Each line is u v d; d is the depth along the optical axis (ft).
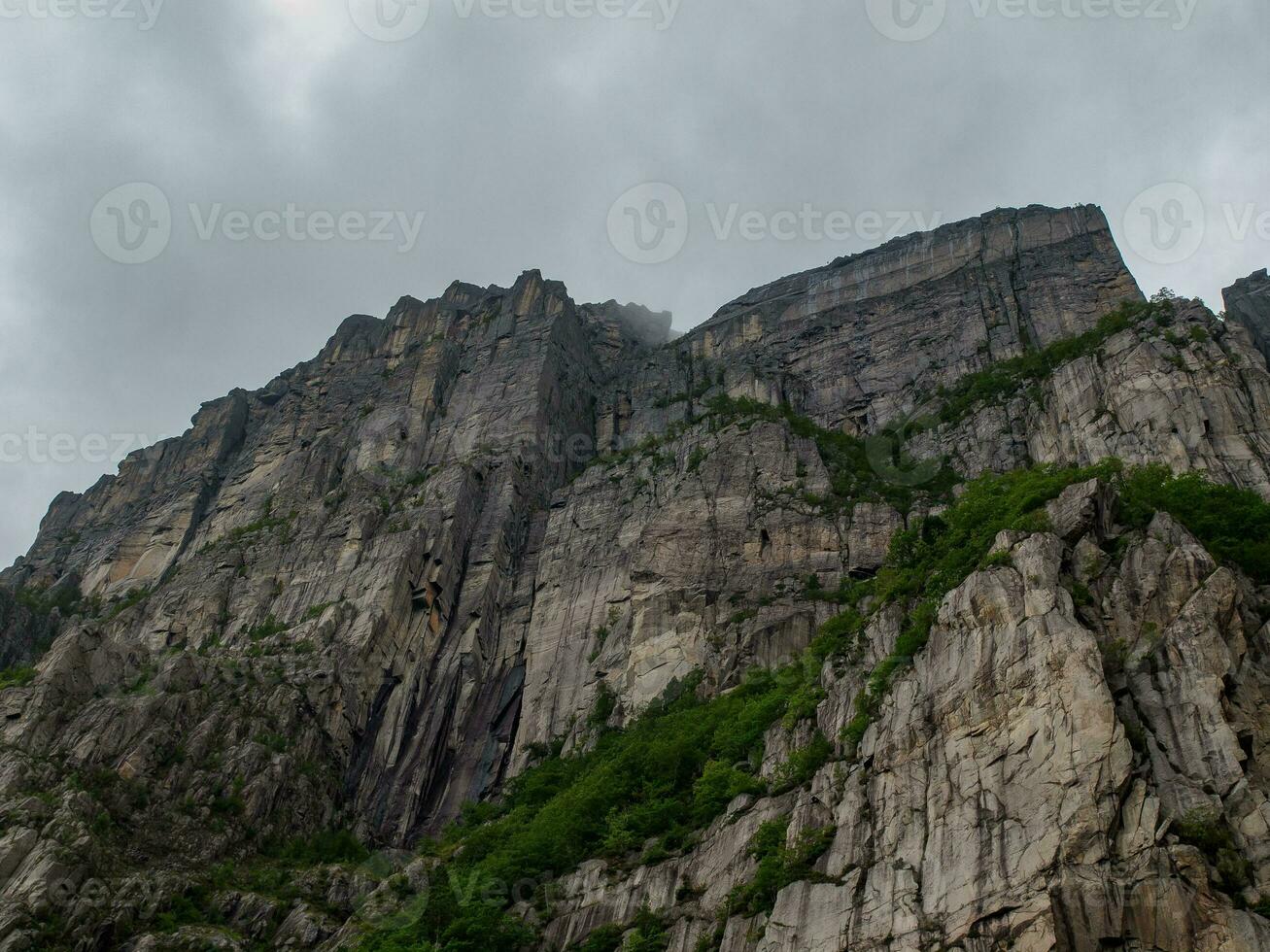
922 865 157.28
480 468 381.40
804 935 159.74
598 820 222.69
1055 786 152.15
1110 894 139.64
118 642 298.15
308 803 268.21
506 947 197.26
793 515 313.12
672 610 295.28
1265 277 380.17
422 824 283.18
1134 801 148.05
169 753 264.72
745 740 219.00
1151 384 266.57
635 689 281.33
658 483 357.82
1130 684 164.76
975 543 205.16
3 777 242.78
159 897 227.20
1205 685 159.94
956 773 163.94
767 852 180.45
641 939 181.68
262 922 228.22
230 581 357.20
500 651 329.31
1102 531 192.03
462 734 305.12
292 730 282.77
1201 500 202.49
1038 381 328.08
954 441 326.85
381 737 300.61
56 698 270.46
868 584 266.77
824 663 219.41
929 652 184.03
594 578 332.39
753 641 269.23
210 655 316.60
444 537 346.33
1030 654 168.14
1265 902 138.21
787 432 348.38
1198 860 141.28
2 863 220.23
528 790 256.11
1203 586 173.06
